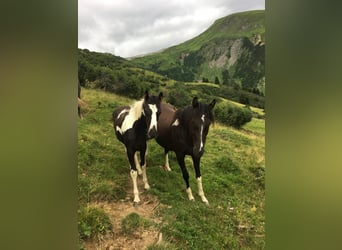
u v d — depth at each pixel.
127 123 3.44
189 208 3.36
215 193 3.74
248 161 4.19
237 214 3.56
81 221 3.04
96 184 3.48
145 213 3.26
